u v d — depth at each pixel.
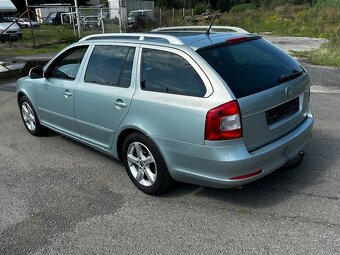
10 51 19.00
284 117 3.86
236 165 3.37
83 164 5.08
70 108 5.01
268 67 3.89
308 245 3.17
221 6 50.94
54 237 3.49
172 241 3.34
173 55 3.77
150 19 28.28
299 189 4.08
